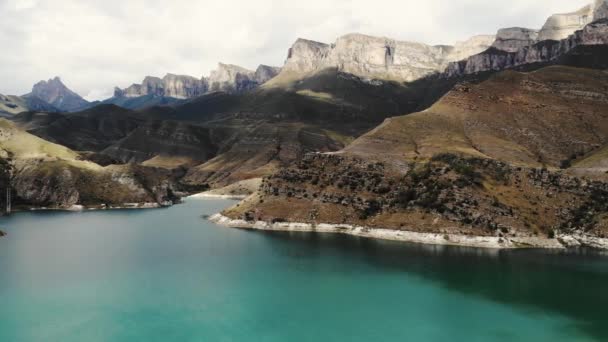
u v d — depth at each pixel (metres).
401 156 192.25
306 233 165.38
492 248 138.12
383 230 156.25
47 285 103.62
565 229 146.25
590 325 82.12
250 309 89.62
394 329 80.69
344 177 183.88
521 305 91.88
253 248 141.88
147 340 76.00
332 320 84.38
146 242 153.50
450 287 102.06
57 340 75.81
